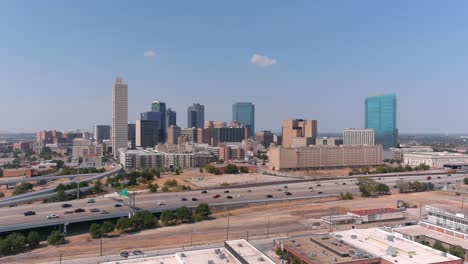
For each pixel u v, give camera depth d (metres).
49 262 168.38
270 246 187.50
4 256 178.00
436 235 189.62
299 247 159.88
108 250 185.25
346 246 157.75
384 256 148.62
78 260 170.50
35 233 193.88
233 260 138.88
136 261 138.88
